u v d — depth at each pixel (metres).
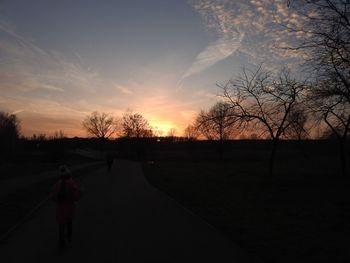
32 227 11.84
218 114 30.12
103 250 8.86
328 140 30.20
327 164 44.03
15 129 99.62
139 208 15.98
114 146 134.00
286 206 16.11
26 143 102.50
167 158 87.88
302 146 34.34
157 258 8.18
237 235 10.55
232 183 27.55
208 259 8.12
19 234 10.77
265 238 10.09
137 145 111.62
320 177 28.50
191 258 8.19
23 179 30.58
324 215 13.68
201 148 101.38
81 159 93.62
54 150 73.75
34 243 9.62
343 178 26.89
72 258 8.18
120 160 92.06
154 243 9.55
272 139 30.22
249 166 50.09
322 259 7.99
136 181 31.80
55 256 8.35
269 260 8.03
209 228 11.56
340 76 16.03
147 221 12.80
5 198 18.16
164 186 26.92
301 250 8.74
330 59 15.72
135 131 112.56
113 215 14.12
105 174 41.91
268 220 12.91
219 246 9.24
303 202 17.17
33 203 17.52
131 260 8.03
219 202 17.91
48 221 12.95
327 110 18.39
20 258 8.22
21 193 20.64
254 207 16.05
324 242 9.47
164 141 122.44
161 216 13.85
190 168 51.53
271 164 30.38
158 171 46.03
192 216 13.91
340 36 14.91
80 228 11.59
